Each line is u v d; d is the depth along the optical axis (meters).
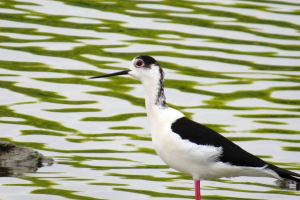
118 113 14.01
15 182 10.66
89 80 15.60
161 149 9.55
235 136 12.88
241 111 14.16
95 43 17.47
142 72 9.90
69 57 16.70
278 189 10.83
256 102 14.68
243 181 11.21
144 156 12.05
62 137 12.73
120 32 18.14
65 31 18.12
